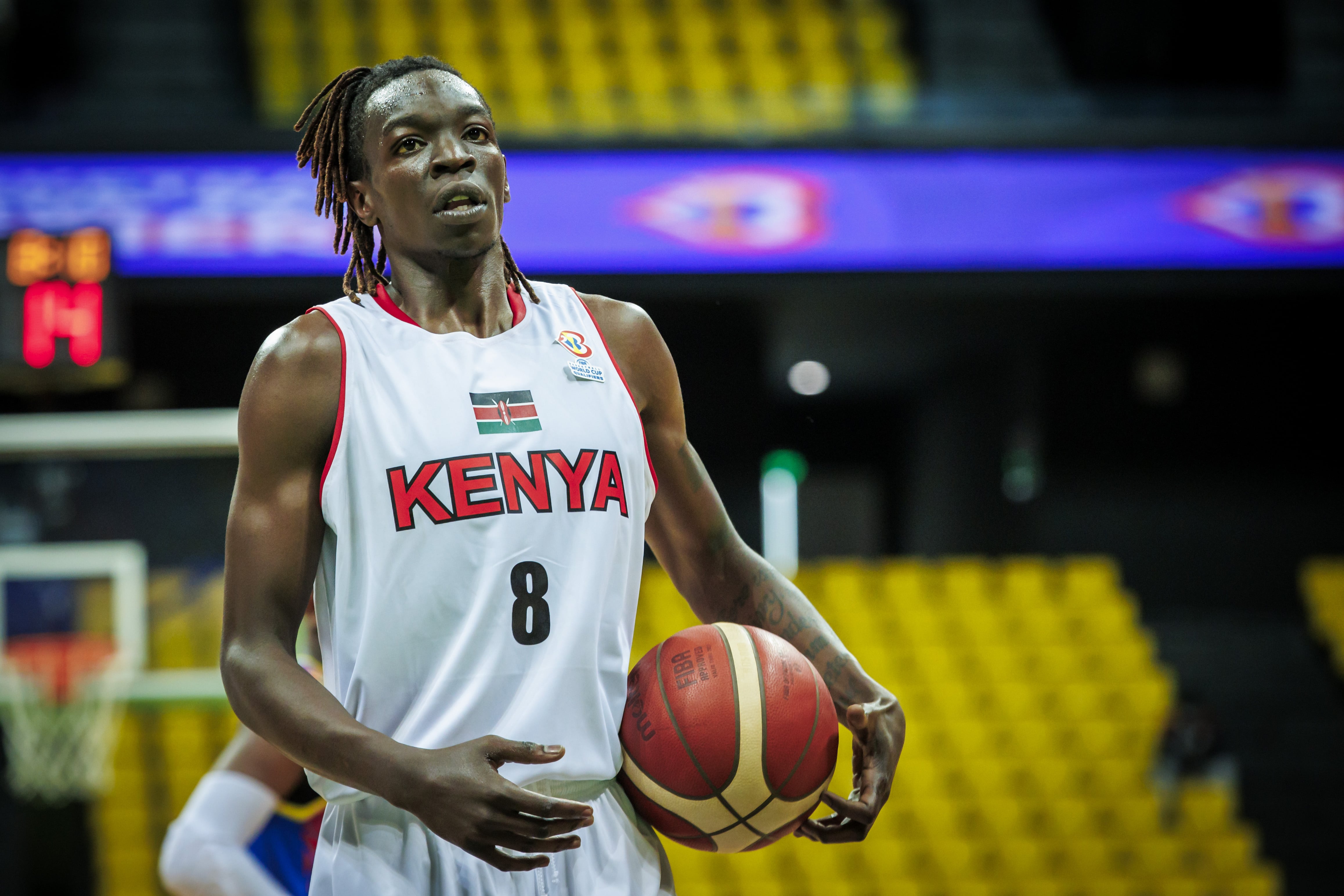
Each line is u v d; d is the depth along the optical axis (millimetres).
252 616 3973
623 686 4289
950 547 37562
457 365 4203
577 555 4133
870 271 24500
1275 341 31203
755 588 4828
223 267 23078
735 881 20609
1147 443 31438
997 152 24750
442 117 4234
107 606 16078
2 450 14109
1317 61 30062
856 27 31875
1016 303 28453
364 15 30641
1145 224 24891
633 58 30938
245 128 23281
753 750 4219
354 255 4520
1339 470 31328
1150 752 23562
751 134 24406
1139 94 25844
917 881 20922
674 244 24062
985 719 24219
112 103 27578
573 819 3527
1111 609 27031
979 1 31828
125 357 14922
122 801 21250
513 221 23672
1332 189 25047
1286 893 22234
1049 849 21250
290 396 4074
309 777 4219
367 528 4035
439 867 3973
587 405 4305
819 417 42125
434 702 3953
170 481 24594
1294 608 30906
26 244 14672
